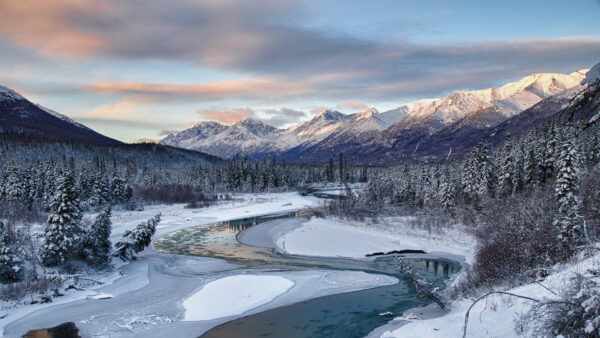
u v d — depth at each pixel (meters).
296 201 129.38
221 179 174.00
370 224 69.88
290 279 38.28
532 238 32.72
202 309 30.06
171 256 50.22
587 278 11.37
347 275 39.91
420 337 20.34
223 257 49.81
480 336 17.44
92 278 37.53
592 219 31.42
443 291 33.56
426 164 104.19
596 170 44.41
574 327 10.54
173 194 125.62
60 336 24.86
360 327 25.73
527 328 14.71
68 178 39.47
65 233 37.75
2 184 85.31
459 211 70.06
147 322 27.42
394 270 42.50
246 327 26.50
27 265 35.88
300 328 26.08
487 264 32.38
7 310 28.25
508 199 60.03
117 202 99.62
